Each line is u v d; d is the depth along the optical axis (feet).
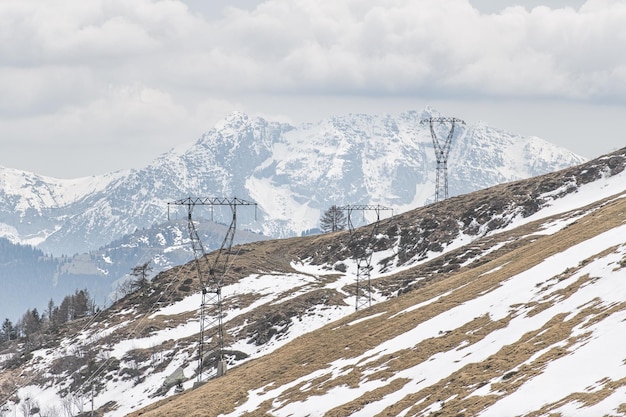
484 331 421.18
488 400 308.40
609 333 315.58
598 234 498.69
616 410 246.47
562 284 425.69
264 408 461.78
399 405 364.99
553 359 320.09
